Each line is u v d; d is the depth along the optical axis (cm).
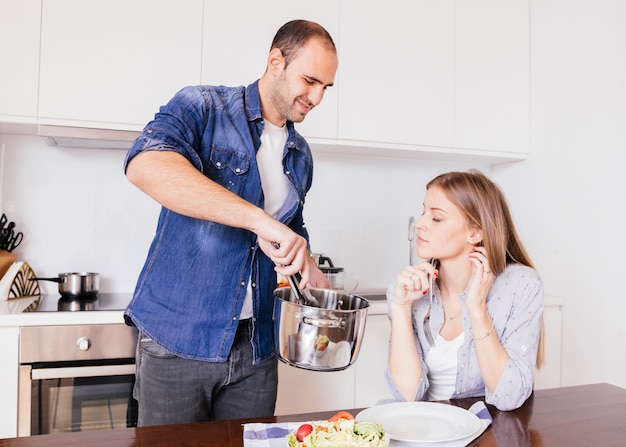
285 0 219
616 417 104
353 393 215
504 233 135
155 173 103
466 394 134
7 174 220
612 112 224
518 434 94
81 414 183
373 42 233
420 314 140
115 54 199
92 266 229
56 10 193
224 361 127
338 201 262
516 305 131
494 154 260
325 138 227
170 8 205
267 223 100
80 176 228
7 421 175
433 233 133
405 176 274
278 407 205
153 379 127
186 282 124
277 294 103
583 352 238
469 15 252
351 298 109
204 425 96
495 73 259
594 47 233
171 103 123
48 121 193
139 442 87
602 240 229
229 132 126
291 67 121
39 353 176
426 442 87
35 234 223
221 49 211
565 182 247
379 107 234
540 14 261
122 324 184
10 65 190
